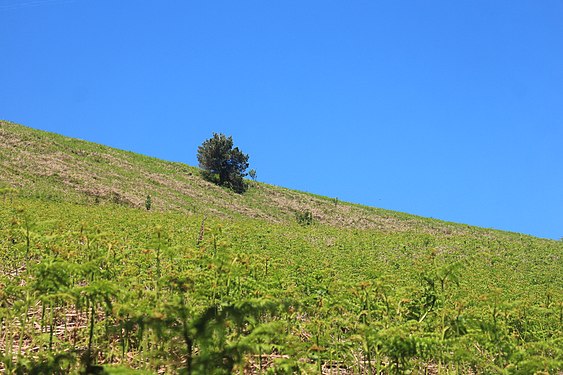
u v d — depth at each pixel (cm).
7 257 1070
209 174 7662
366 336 555
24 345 669
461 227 7281
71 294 558
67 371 498
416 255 2717
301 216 6347
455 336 625
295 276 995
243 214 6206
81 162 6197
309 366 554
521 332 780
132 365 601
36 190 4438
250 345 459
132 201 5166
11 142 5925
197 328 451
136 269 824
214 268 684
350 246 2941
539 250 3756
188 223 3020
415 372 596
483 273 1881
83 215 2608
